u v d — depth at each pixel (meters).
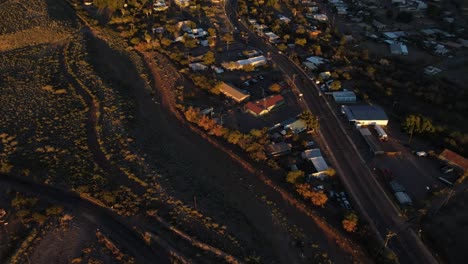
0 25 141.12
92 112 103.50
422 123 101.31
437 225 76.50
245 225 73.19
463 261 69.56
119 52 139.50
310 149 96.56
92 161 85.50
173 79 125.56
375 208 80.38
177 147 95.00
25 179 79.19
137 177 81.62
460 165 89.94
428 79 131.75
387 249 69.38
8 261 62.88
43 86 110.75
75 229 69.56
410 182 87.75
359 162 93.56
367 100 119.50
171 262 65.12
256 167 89.81
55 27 146.62
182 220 72.00
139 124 101.62
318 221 76.00
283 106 115.50
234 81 128.25
